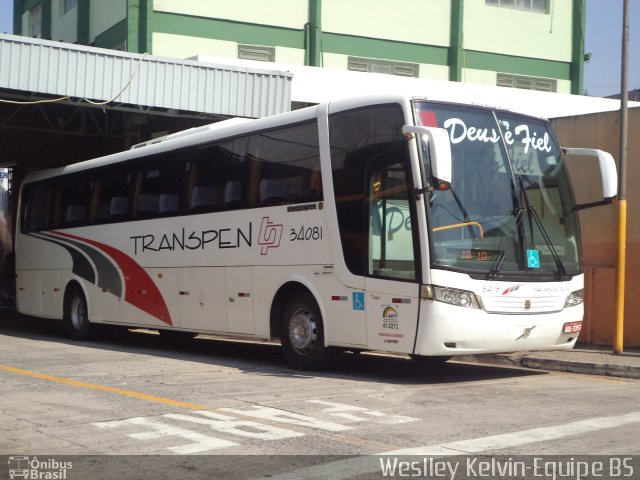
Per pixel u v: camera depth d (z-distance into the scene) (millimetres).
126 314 15945
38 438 7391
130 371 11852
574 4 34406
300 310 12070
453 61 32031
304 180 11938
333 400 9328
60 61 17672
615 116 14469
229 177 13469
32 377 11078
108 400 9250
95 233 16891
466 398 9570
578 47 34312
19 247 19797
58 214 18297
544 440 7316
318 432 7605
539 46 33781
